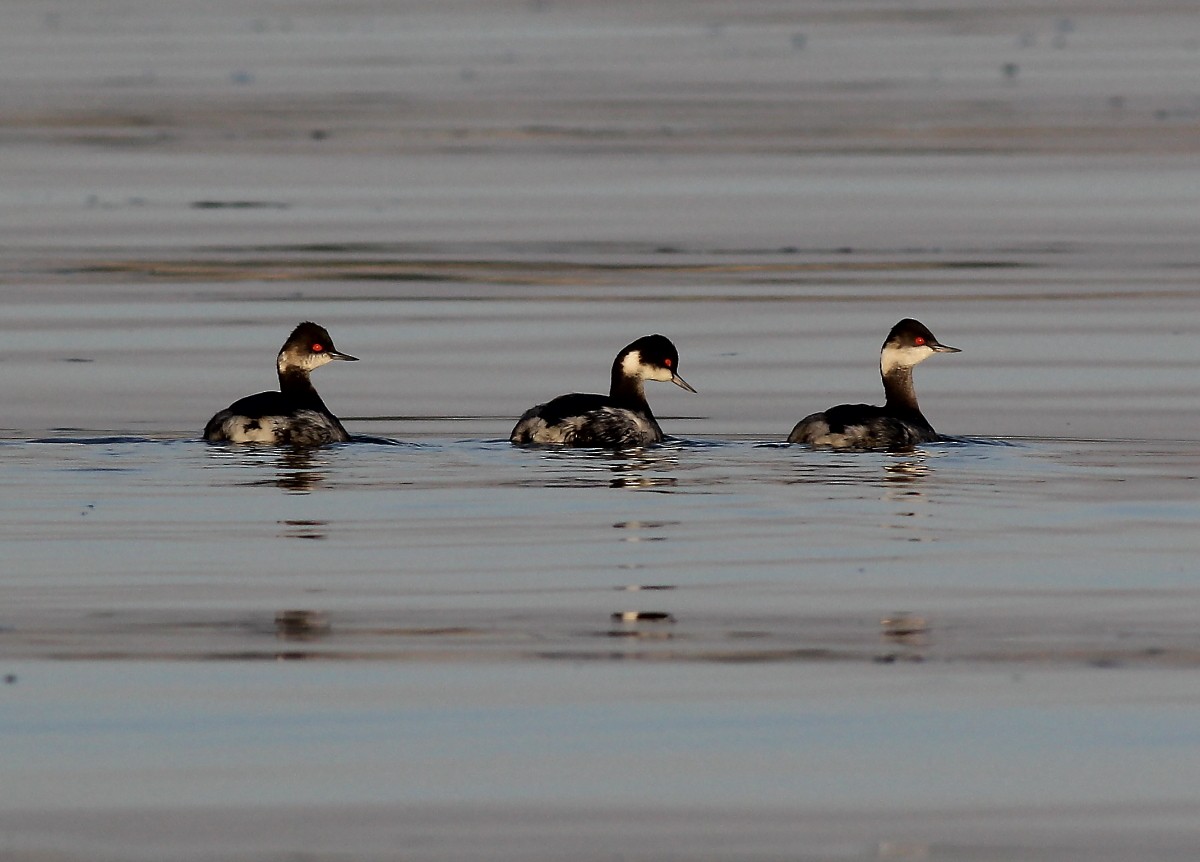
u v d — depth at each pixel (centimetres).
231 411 1903
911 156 4019
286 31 6003
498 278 2945
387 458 1833
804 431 1923
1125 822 995
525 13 6412
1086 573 1429
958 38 5806
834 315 2686
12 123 4397
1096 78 5056
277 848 959
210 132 4303
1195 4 6456
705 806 1009
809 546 1506
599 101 4731
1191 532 1552
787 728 1111
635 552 1478
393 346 2494
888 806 1009
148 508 1616
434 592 1370
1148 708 1141
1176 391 2217
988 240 3234
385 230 3328
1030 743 1089
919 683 1182
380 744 1084
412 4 6631
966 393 2228
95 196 3625
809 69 5250
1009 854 957
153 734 1097
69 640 1255
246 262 3055
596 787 1030
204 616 1309
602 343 2506
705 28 6038
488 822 989
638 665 1213
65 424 2019
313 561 1448
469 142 4188
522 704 1146
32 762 1057
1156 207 3500
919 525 1571
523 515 1599
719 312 2706
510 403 2177
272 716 1124
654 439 1928
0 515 1590
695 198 3609
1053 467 1816
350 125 4391
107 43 5744
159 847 959
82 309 2711
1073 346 2481
